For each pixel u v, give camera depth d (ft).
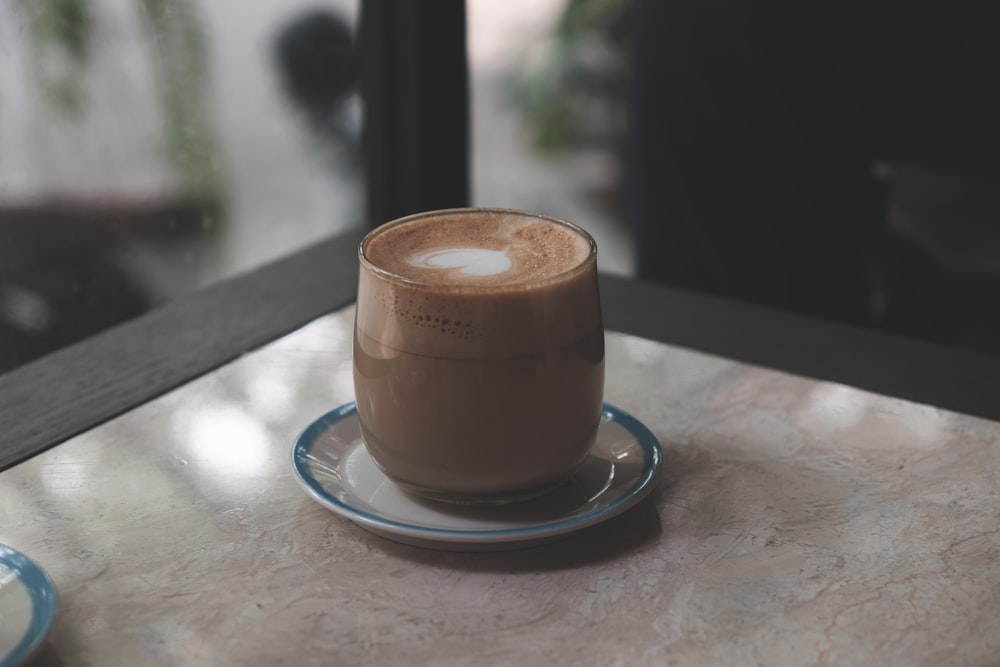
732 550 1.68
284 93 4.41
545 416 1.65
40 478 1.84
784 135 4.41
